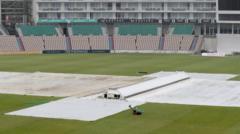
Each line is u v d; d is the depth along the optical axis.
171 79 81.75
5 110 55.47
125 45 164.12
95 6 177.88
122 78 87.50
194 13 173.50
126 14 177.50
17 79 84.81
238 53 148.75
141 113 53.25
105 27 173.25
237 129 46.16
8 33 169.25
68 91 71.06
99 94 68.00
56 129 45.88
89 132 44.75
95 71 98.69
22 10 181.62
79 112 54.09
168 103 60.81
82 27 172.75
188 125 47.81
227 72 98.56
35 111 54.78
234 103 61.28
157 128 46.44
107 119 50.38
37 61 121.31
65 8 179.00
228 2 142.25
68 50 162.38
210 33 169.62
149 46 163.12
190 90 72.88
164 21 170.25
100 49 162.75
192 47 160.62
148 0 175.00
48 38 165.62
